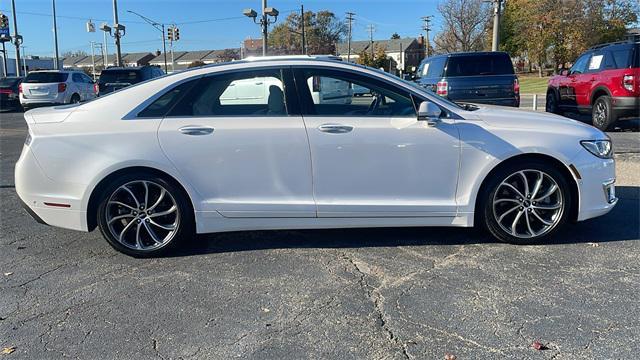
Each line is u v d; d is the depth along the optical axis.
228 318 3.41
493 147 4.39
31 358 2.99
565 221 4.53
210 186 4.38
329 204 4.41
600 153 4.52
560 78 13.79
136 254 4.46
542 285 3.79
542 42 49.03
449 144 4.38
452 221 4.50
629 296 3.59
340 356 2.96
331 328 3.26
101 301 3.69
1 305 3.65
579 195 4.48
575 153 4.42
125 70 20.69
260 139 4.33
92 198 4.37
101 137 4.30
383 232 5.01
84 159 4.30
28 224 5.54
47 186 4.36
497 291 3.71
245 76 4.46
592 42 46.91
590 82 11.98
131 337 3.20
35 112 4.67
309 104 4.42
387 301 3.60
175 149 4.31
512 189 4.50
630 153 8.88
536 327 3.22
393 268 4.15
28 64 64.75
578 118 14.44
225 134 4.32
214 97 4.45
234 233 5.08
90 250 4.70
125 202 4.42
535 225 4.61
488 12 51.41
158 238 4.50
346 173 4.38
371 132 4.35
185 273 4.14
